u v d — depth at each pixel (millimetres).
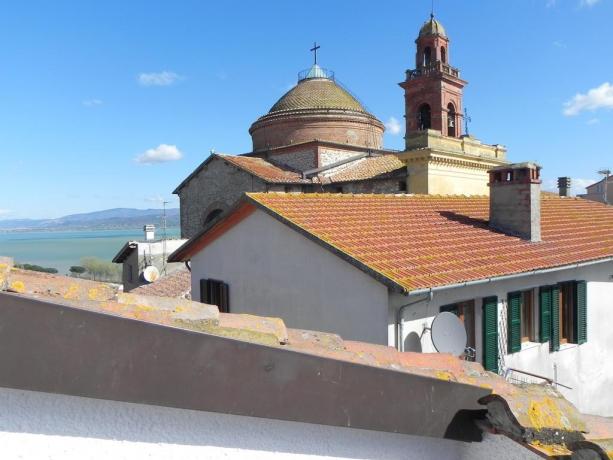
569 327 12555
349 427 2107
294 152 32469
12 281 2119
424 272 9445
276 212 11188
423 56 28297
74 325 1619
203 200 32031
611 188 43500
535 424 2400
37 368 1573
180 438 1871
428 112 28062
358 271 9648
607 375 13414
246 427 1990
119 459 1779
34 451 1674
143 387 1705
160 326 1735
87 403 1735
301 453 2104
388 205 14242
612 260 13180
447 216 14203
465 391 2400
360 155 33188
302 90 37062
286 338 2830
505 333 10852
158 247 28906
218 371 1826
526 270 10602
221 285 13070
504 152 30094
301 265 10914
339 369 2080
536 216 13070
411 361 3201
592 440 2396
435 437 2328
